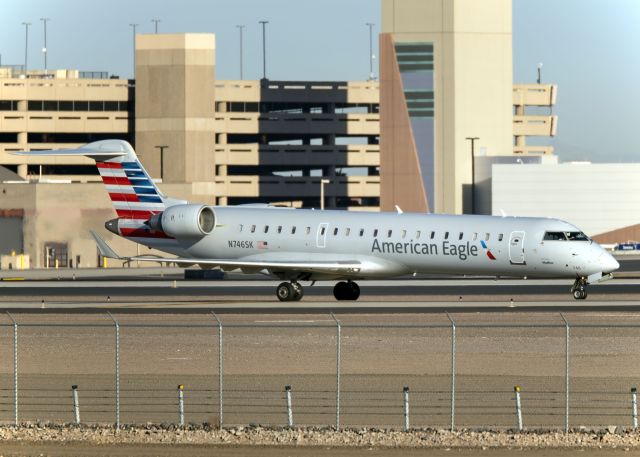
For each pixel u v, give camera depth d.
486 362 130.62
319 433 98.94
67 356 136.50
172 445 95.94
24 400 112.06
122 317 168.50
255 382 119.56
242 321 162.38
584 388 115.44
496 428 100.50
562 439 96.81
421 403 109.50
